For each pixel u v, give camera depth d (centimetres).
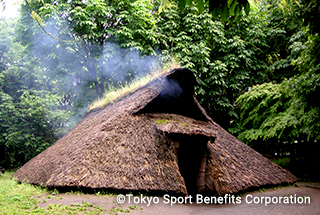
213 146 648
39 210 365
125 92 850
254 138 1080
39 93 1530
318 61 792
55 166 539
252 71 1483
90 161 487
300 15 589
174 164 497
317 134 845
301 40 1170
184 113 734
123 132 553
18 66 1628
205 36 1324
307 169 1077
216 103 1391
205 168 555
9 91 1662
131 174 468
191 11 1319
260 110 1123
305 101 830
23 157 1662
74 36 1219
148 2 1284
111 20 1253
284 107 1007
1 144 1478
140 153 509
